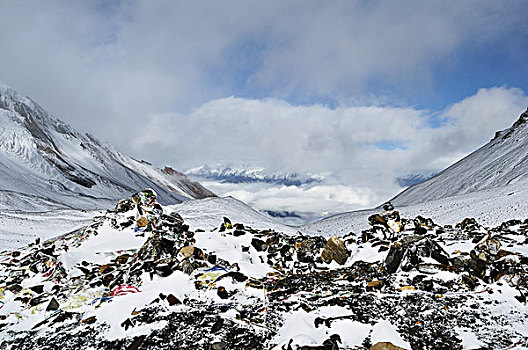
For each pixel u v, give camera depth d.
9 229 26.45
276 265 12.84
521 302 7.89
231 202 31.95
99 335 7.71
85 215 34.44
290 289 9.91
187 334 7.41
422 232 14.69
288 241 14.40
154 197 16.80
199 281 10.12
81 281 10.93
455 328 7.07
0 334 8.16
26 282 11.47
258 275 11.48
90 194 103.56
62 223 30.22
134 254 12.98
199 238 14.66
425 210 38.31
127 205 16.55
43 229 28.02
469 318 7.41
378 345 6.47
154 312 8.52
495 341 6.52
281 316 8.09
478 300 8.17
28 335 8.05
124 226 15.87
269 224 28.20
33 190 74.69
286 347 6.61
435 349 6.44
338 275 10.99
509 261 10.40
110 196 116.50
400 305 8.23
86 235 15.77
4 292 10.73
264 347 6.84
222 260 12.02
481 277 9.36
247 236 14.64
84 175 119.06
